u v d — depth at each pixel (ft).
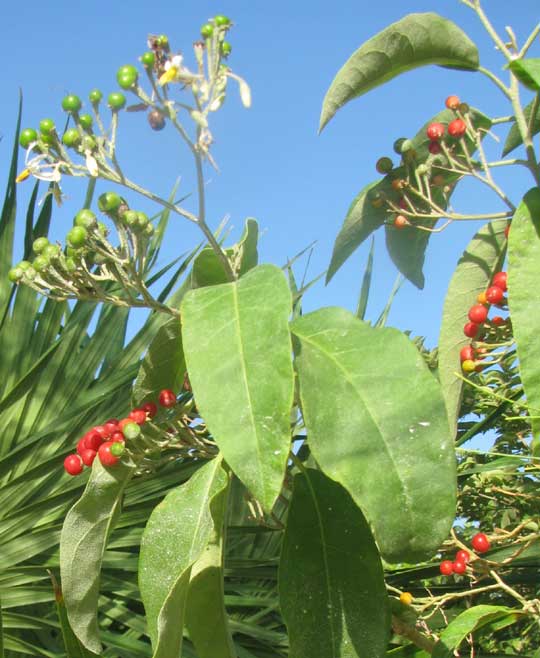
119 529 1.92
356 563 1.02
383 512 0.79
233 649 1.05
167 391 1.09
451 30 1.08
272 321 0.81
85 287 1.02
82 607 1.03
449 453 0.80
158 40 0.88
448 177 1.22
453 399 1.20
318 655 0.99
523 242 0.92
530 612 1.20
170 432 1.11
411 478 0.79
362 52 1.07
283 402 0.76
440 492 0.78
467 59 1.10
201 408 0.78
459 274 1.20
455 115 1.19
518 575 1.70
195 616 1.03
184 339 0.83
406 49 1.08
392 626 1.13
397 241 1.32
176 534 0.95
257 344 0.80
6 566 1.88
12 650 1.79
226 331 0.83
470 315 1.13
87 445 1.06
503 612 1.13
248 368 0.79
